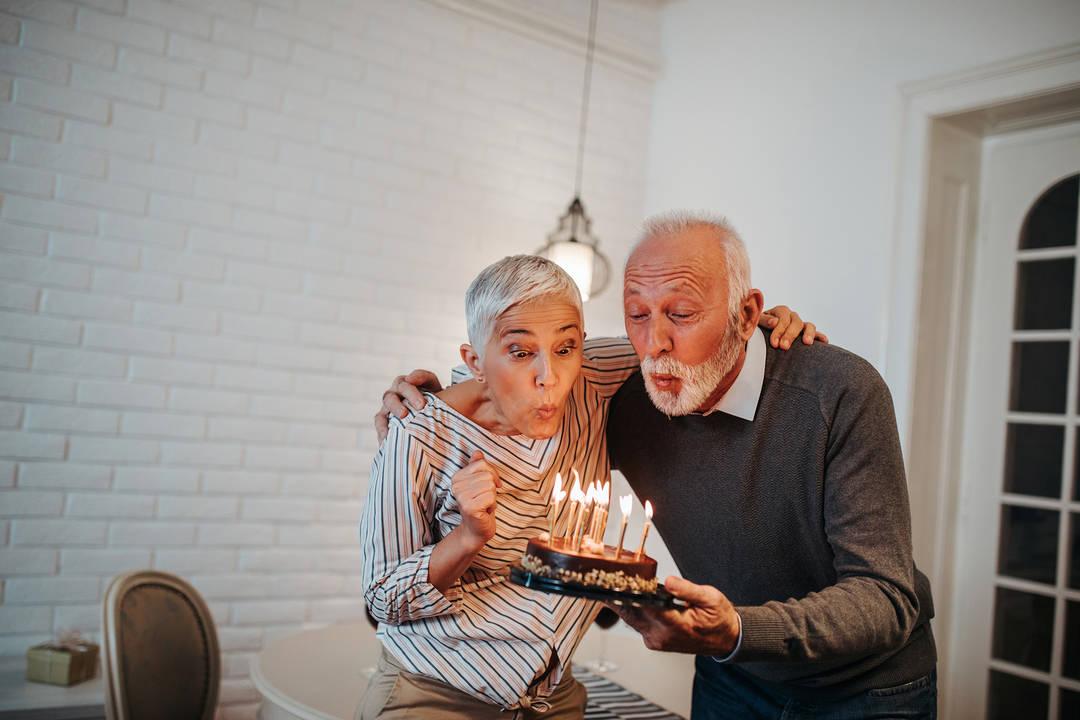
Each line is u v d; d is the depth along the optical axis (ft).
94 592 8.88
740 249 4.12
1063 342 8.84
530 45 11.78
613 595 3.08
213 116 9.57
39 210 8.70
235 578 9.65
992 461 9.31
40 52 8.70
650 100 12.89
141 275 9.19
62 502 8.77
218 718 9.50
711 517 4.56
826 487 4.14
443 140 11.05
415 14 10.87
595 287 11.48
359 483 10.38
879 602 3.71
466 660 3.79
